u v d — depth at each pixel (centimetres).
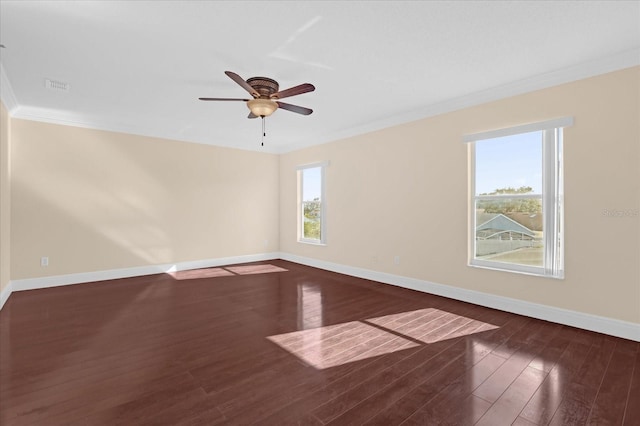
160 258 550
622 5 212
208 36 250
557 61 293
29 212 438
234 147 634
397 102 403
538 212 338
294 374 222
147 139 535
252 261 660
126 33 244
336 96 383
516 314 345
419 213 438
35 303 380
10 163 421
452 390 203
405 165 454
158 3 208
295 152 656
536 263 340
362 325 314
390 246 476
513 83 339
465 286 391
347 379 216
